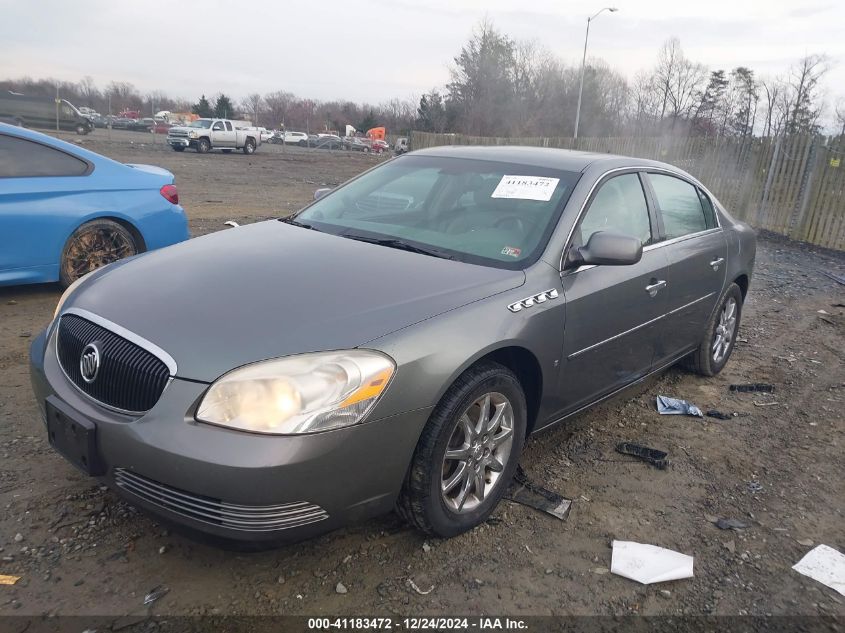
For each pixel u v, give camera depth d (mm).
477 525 3041
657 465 3754
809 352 6066
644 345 4020
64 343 2797
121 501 3045
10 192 5438
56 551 2701
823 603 2719
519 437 3131
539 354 3078
